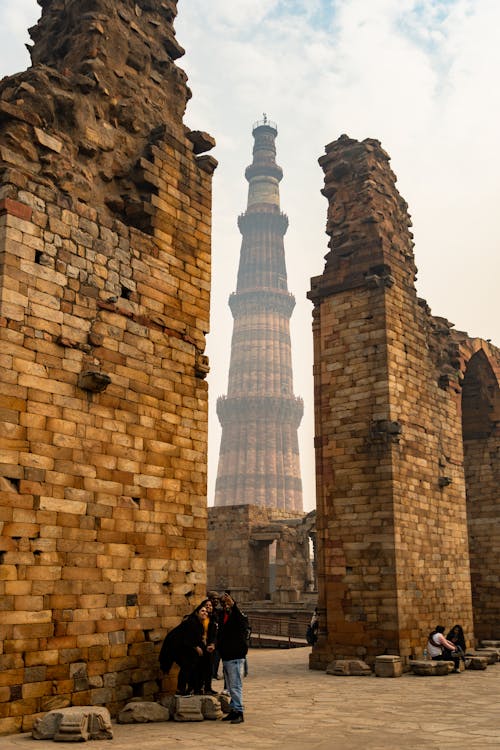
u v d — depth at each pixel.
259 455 137.75
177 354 16.91
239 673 13.45
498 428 37.19
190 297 17.62
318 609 25.20
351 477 25.44
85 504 14.02
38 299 13.87
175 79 19.16
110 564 14.32
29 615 12.66
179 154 18.17
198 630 14.24
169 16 19.44
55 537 13.34
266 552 52.91
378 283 26.20
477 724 13.16
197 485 16.75
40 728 11.34
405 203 29.44
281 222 163.62
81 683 13.31
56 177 14.91
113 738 11.44
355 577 24.53
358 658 23.73
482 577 36.09
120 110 17.22
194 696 13.80
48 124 15.30
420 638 24.25
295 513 56.28
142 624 14.77
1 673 12.05
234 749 10.48
